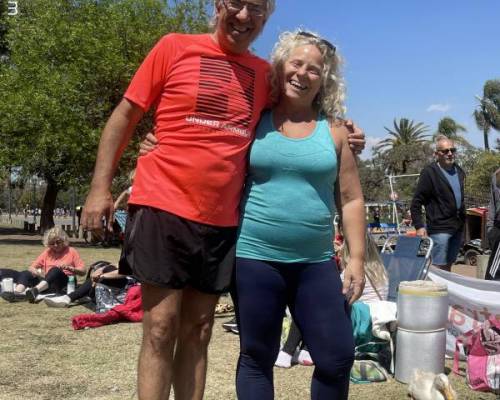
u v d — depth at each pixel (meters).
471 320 5.44
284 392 4.51
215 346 5.89
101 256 16.64
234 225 2.87
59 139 22.72
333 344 2.87
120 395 4.31
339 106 3.05
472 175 41.25
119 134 2.80
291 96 2.91
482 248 17.53
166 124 2.76
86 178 25.70
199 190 2.71
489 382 4.51
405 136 65.56
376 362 5.05
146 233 2.71
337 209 3.11
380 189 46.75
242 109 2.80
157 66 2.76
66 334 6.36
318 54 2.91
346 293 2.95
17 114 22.09
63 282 8.70
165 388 2.77
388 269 6.07
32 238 27.84
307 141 2.87
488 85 49.88
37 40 23.53
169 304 2.74
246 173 2.91
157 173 2.75
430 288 4.75
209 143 2.71
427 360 4.75
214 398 4.29
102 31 23.48
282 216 2.84
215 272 2.83
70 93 22.44
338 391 2.94
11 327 6.70
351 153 3.01
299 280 2.92
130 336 6.25
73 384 4.55
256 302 2.88
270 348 2.95
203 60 2.77
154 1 24.17
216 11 2.84
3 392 4.32
